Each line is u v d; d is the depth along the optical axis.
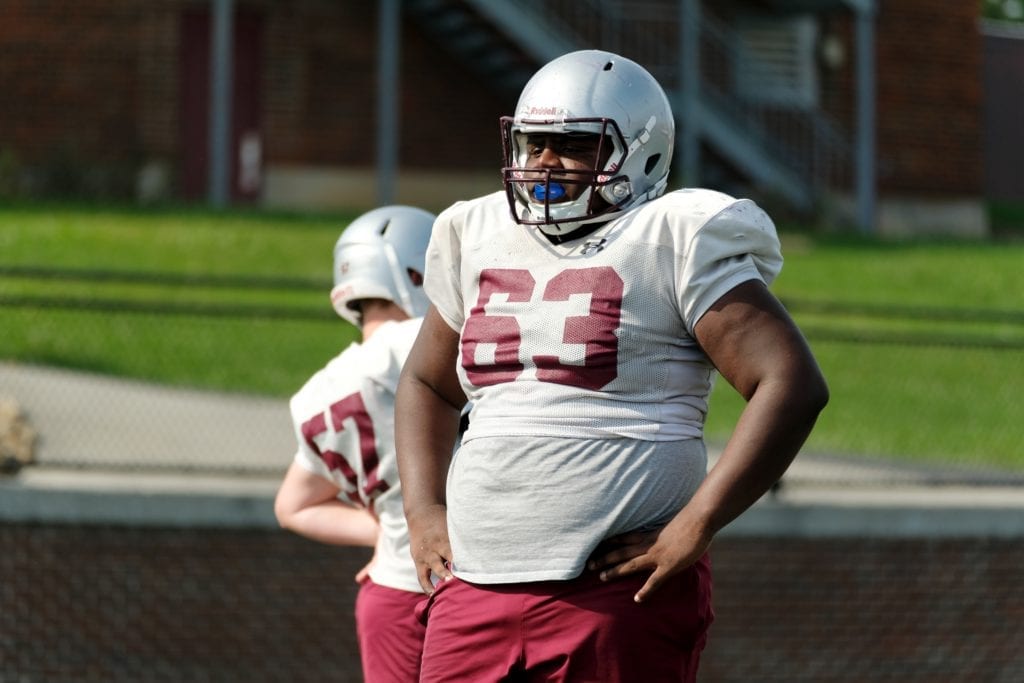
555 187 11.98
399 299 16.86
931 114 97.88
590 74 12.10
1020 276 67.25
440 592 12.30
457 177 90.06
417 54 89.06
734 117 88.69
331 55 87.25
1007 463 39.56
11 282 49.69
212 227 65.19
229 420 38.19
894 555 31.81
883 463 38.78
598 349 11.70
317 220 71.62
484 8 84.06
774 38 94.88
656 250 11.77
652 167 12.38
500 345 12.02
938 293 62.31
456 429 13.29
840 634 31.48
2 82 83.12
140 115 84.25
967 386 47.03
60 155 81.56
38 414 37.00
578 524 11.62
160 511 29.73
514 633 11.77
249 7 85.94
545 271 12.05
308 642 29.97
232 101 85.94
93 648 29.55
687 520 11.28
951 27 98.25
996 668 32.16
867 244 78.25
